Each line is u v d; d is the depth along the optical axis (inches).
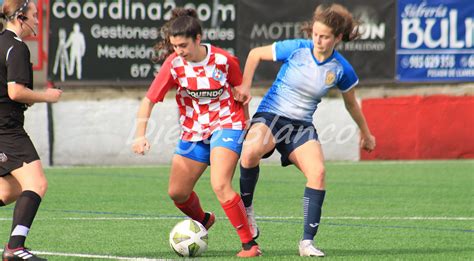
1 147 724.0
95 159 1766.7
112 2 1744.6
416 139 1888.5
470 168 1748.3
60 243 882.1
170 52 810.8
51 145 1744.6
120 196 1311.5
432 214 1134.4
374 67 1855.3
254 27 1786.4
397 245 879.7
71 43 1734.7
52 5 1718.8
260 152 820.0
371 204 1238.9
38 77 1734.7
